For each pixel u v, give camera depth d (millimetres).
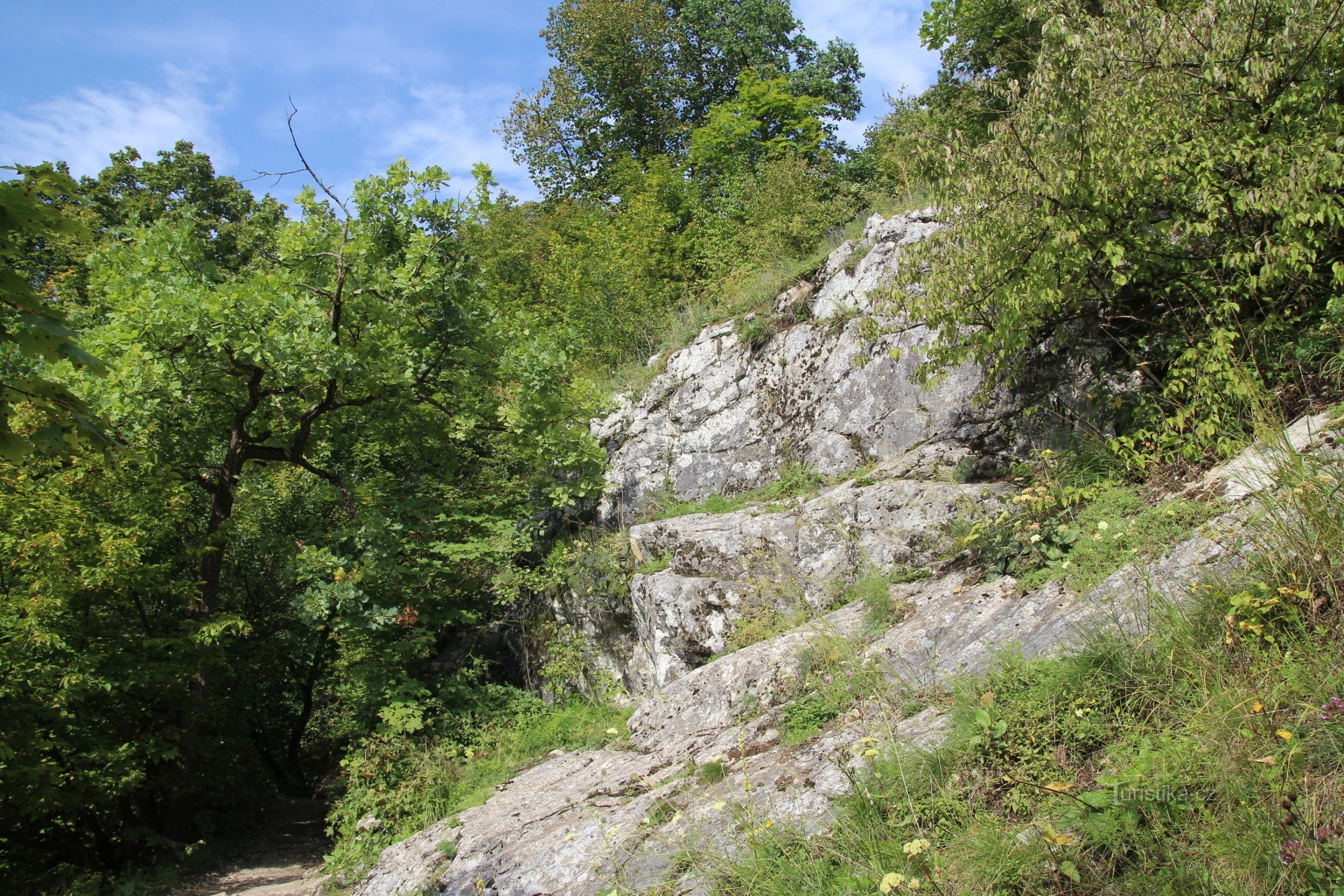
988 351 6504
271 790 14141
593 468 11148
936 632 5348
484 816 6488
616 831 4562
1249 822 2613
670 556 9289
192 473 10430
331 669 14883
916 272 6605
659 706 7004
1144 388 6750
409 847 6500
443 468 12000
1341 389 4781
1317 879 2379
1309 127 5320
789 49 24375
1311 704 2865
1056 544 5293
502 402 11375
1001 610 5105
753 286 12172
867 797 3670
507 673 11492
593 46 23531
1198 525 4273
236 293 9203
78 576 8445
